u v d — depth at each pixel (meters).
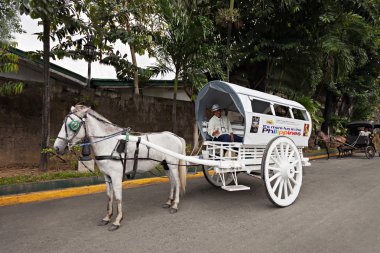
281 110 6.86
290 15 11.49
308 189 6.85
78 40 8.28
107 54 9.08
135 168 4.68
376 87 19.17
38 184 6.05
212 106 6.52
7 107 7.91
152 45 9.06
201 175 8.57
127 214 4.90
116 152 4.39
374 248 3.54
